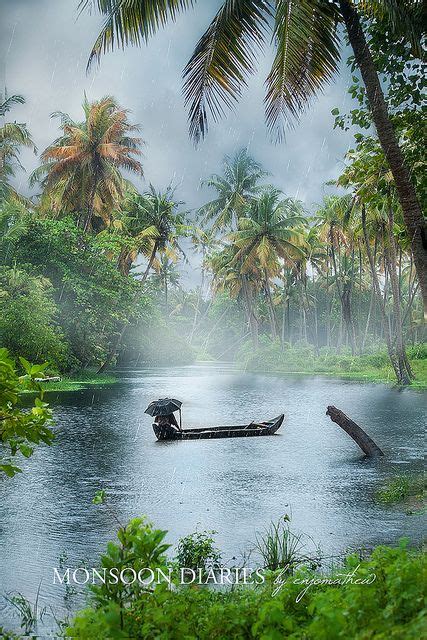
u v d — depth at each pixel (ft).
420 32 31.07
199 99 34.14
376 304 287.89
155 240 175.32
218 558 25.98
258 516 33.50
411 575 13.39
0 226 140.46
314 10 32.45
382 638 10.02
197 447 57.47
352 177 36.73
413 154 34.24
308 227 219.82
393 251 139.03
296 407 91.81
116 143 155.22
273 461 50.42
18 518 33.35
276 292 281.13
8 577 24.18
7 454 53.11
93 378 147.23
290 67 33.30
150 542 14.39
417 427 69.15
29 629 19.22
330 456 52.54
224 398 106.11
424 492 38.37
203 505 36.04
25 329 117.50
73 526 31.78
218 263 233.14
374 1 30.40
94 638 12.77
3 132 138.62
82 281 142.92
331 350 245.24
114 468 47.62
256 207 199.31
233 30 33.32
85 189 149.48
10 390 18.04
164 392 115.75
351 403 96.17
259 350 211.41
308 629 11.18
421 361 169.78
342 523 31.73
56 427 69.31
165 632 12.75
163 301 314.96
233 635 13.06
